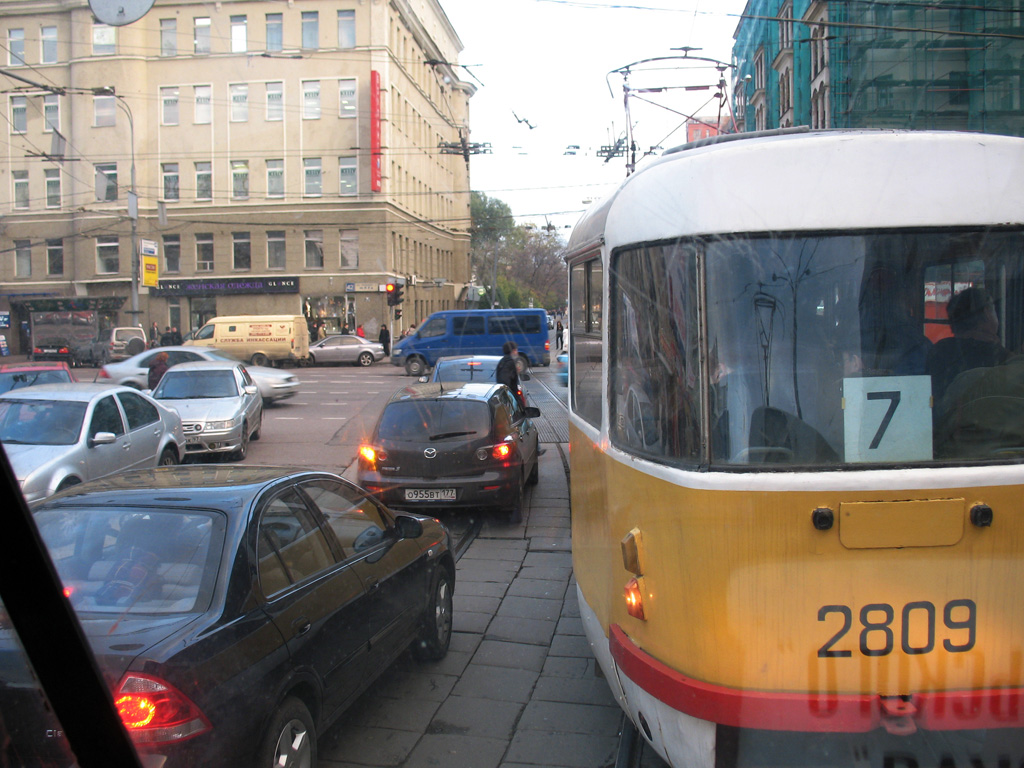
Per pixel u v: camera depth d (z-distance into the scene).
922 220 2.86
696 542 2.81
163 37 35.97
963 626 2.70
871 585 2.70
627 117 12.74
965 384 2.84
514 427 9.38
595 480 3.93
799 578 2.72
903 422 2.82
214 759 2.82
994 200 2.87
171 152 36.88
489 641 5.52
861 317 2.85
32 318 36.72
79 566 3.35
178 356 22.42
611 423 3.57
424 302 46.56
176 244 37.91
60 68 34.03
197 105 36.44
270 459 13.46
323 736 4.18
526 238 65.00
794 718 2.69
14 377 13.77
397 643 4.54
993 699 2.67
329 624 3.71
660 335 3.06
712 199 2.93
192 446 12.86
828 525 2.70
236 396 13.98
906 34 20.81
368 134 37.56
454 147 28.44
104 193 35.88
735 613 2.75
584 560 4.30
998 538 2.71
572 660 5.16
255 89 36.75
